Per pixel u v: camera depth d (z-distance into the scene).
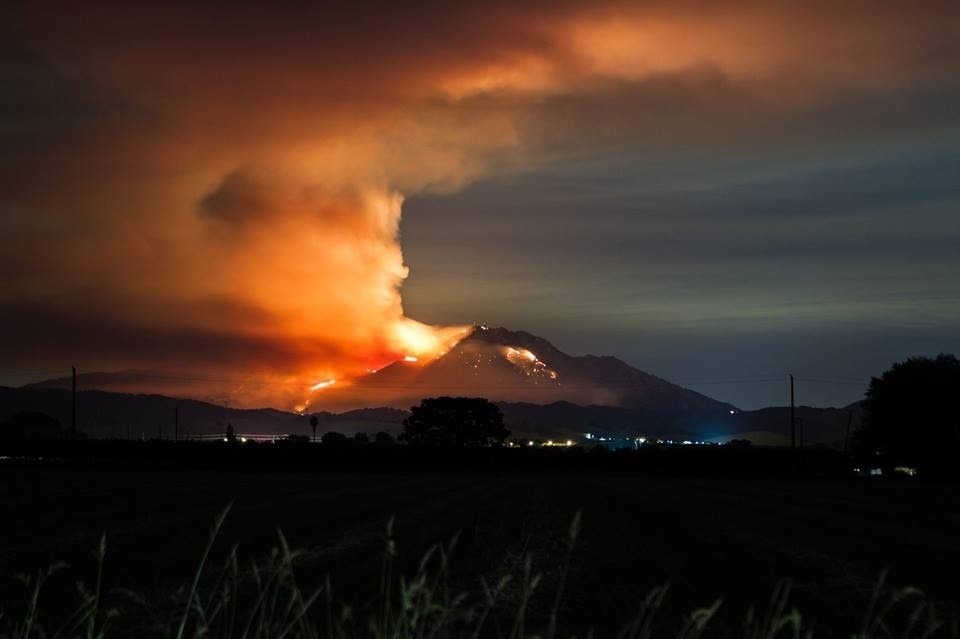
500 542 34.25
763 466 120.56
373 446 127.50
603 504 57.28
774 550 33.28
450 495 64.50
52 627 18.53
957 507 57.81
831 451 122.12
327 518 44.19
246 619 18.92
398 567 27.20
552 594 23.48
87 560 28.36
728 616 21.08
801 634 19.22
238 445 125.12
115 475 88.94
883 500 65.19
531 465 124.56
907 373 113.19
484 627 19.39
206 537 35.06
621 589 24.47
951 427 109.12
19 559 28.64
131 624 18.73
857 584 25.50
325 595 22.03
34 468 103.88
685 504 58.22
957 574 27.72
